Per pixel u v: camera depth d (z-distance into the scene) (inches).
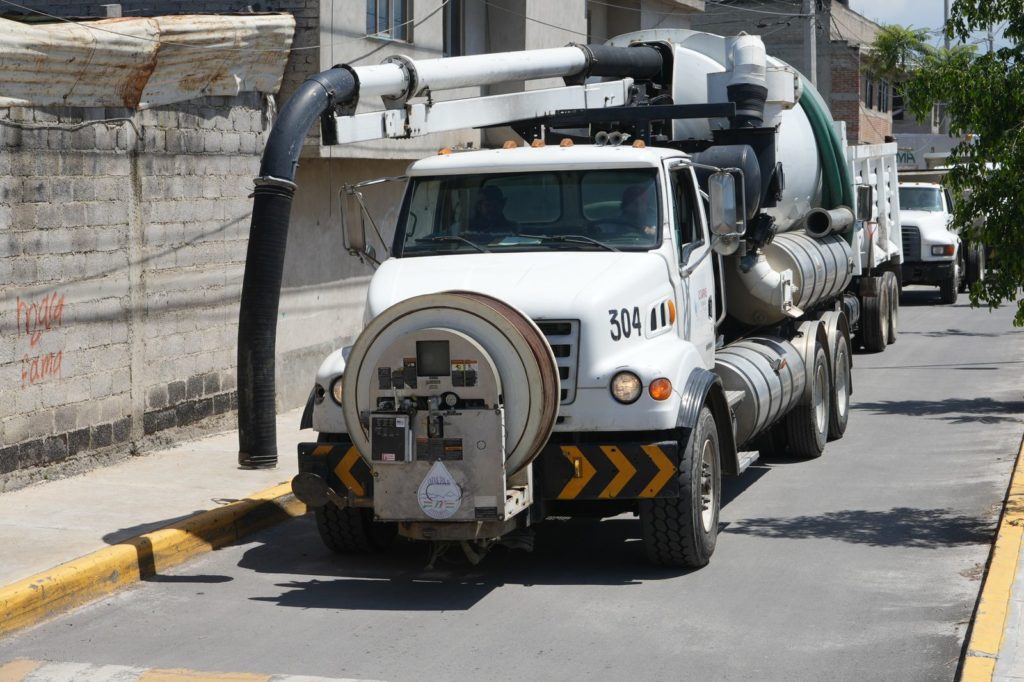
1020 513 547.5
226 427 768.9
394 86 564.7
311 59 805.9
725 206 528.7
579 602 455.8
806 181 800.3
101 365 650.8
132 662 392.8
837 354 769.6
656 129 677.3
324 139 545.6
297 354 860.6
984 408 884.0
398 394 441.4
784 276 661.3
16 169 585.3
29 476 600.7
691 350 501.4
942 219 1674.5
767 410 602.2
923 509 593.9
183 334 722.2
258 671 383.2
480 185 530.0
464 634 419.5
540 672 381.1
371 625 431.2
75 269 627.8
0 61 560.1
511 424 438.0
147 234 684.7
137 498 584.7
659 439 475.5
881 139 3294.8
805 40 1688.0
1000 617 409.1
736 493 636.1
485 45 1224.8
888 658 391.5
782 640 409.7
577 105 680.4
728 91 663.8
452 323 439.8
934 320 1505.9
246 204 778.8
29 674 381.4
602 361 467.5
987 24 593.6
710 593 464.1
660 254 510.0
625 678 375.6
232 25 716.7
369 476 479.2
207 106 734.5
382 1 915.4
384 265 519.5
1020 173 571.2
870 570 491.5
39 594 437.7
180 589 478.9
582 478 466.6
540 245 515.8
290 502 603.5
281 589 478.9
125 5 855.1
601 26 1675.7
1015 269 576.7
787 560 508.1
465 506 436.5
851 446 759.1
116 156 656.4
